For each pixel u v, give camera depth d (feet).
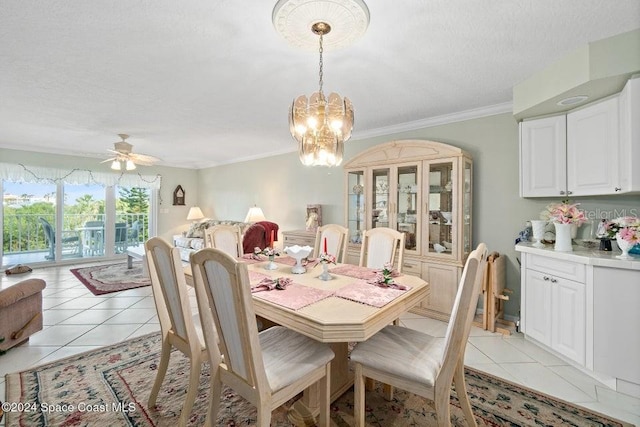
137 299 12.14
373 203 12.09
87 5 5.07
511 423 5.33
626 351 6.18
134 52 6.64
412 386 4.51
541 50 6.57
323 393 4.96
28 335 8.34
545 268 7.81
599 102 7.24
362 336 4.38
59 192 18.58
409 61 7.05
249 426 5.28
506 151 9.98
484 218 10.44
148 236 22.16
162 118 11.50
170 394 6.14
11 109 10.48
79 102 9.75
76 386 6.35
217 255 3.92
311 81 8.13
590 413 5.60
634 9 5.16
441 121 11.25
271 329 5.76
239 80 8.08
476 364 7.32
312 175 16.14
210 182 23.26
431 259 10.40
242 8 5.17
